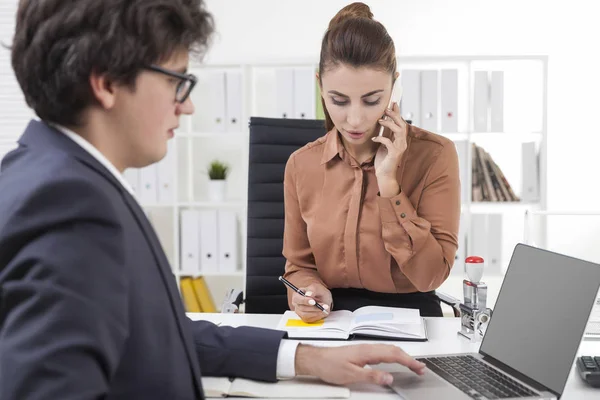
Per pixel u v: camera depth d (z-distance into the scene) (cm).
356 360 112
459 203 170
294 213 181
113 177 74
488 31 369
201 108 374
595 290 105
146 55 73
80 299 61
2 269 64
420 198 169
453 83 333
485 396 103
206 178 387
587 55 366
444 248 164
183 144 368
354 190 168
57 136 74
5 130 362
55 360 58
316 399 107
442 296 186
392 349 113
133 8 71
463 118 371
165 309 77
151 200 354
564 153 372
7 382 58
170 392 76
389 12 372
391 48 149
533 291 122
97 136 75
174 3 75
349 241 168
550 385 107
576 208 373
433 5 370
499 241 340
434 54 368
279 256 220
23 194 64
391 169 155
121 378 71
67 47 70
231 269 353
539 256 124
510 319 125
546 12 366
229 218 351
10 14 356
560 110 370
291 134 223
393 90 160
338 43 146
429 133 170
